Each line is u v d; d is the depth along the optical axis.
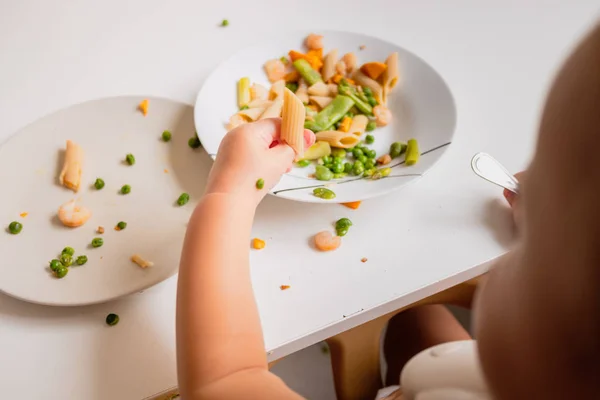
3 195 0.72
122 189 0.74
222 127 0.80
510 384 0.31
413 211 0.73
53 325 0.62
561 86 0.25
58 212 0.71
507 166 0.78
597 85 0.24
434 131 0.80
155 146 0.80
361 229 0.71
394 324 0.99
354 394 0.85
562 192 0.26
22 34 0.96
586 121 0.24
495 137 0.82
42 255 0.67
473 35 0.99
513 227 0.71
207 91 0.83
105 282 0.64
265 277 0.66
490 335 0.32
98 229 0.70
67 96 0.87
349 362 0.79
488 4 1.05
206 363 0.51
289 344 0.61
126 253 0.67
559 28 1.00
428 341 0.94
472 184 0.76
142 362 0.60
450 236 0.71
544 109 0.27
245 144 0.63
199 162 0.78
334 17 1.02
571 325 0.27
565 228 0.26
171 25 1.00
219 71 0.86
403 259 0.68
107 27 0.99
